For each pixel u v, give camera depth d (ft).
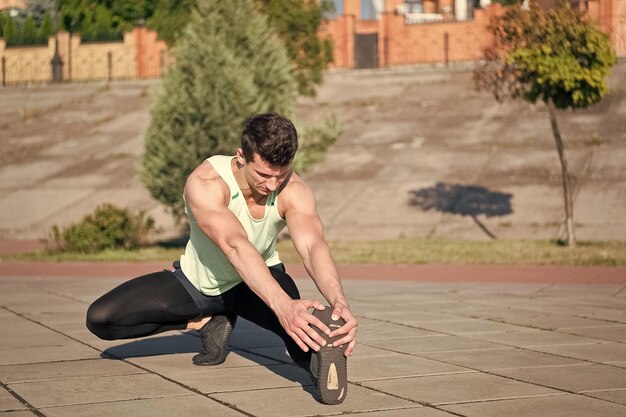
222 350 19.47
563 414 15.06
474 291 36.37
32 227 74.02
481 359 20.49
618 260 46.96
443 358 20.65
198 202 16.06
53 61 138.92
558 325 26.16
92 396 16.63
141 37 138.41
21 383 17.90
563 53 53.72
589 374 18.66
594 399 16.26
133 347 22.43
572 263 46.88
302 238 16.08
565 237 60.85
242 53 60.39
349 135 91.61
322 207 72.54
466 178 75.56
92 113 112.06
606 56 53.88
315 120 97.55
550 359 20.48
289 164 15.24
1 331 25.40
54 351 21.86
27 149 98.43
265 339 23.71
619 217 63.62
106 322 17.63
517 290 36.60
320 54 75.56
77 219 74.79
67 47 142.72
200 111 57.52
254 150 14.97
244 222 16.53
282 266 18.13
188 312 18.11
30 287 38.91
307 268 15.90
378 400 16.14
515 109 93.15
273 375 18.60
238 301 17.95
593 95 54.75
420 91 106.01
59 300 33.65
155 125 58.95
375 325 26.32
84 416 15.03
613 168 73.20
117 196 79.71
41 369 19.45
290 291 17.11
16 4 195.72
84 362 20.31
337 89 111.86
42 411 15.44
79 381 18.07
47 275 45.75
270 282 14.89
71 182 85.35
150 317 17.90
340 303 14.90
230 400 16.17
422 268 47.09
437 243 59.26
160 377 18.44
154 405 15.83
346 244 60.34
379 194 74.02
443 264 48.78
